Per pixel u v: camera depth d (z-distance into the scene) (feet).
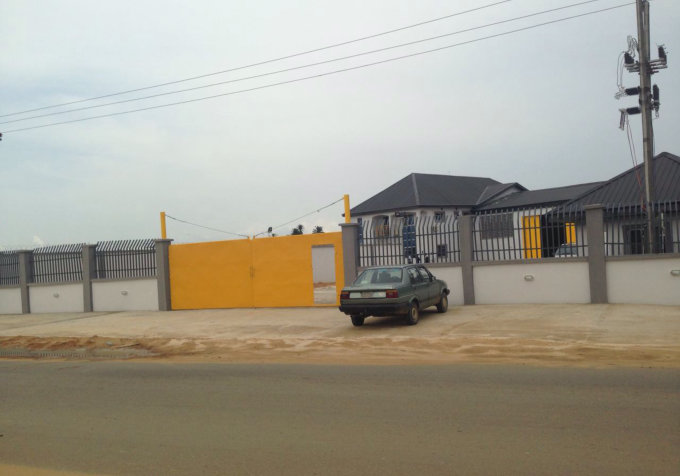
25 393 29.25
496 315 48.55
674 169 79.20
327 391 26.12
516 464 16.16
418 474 15.79
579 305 50.80
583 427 19.11
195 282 69.82
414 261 59.88
